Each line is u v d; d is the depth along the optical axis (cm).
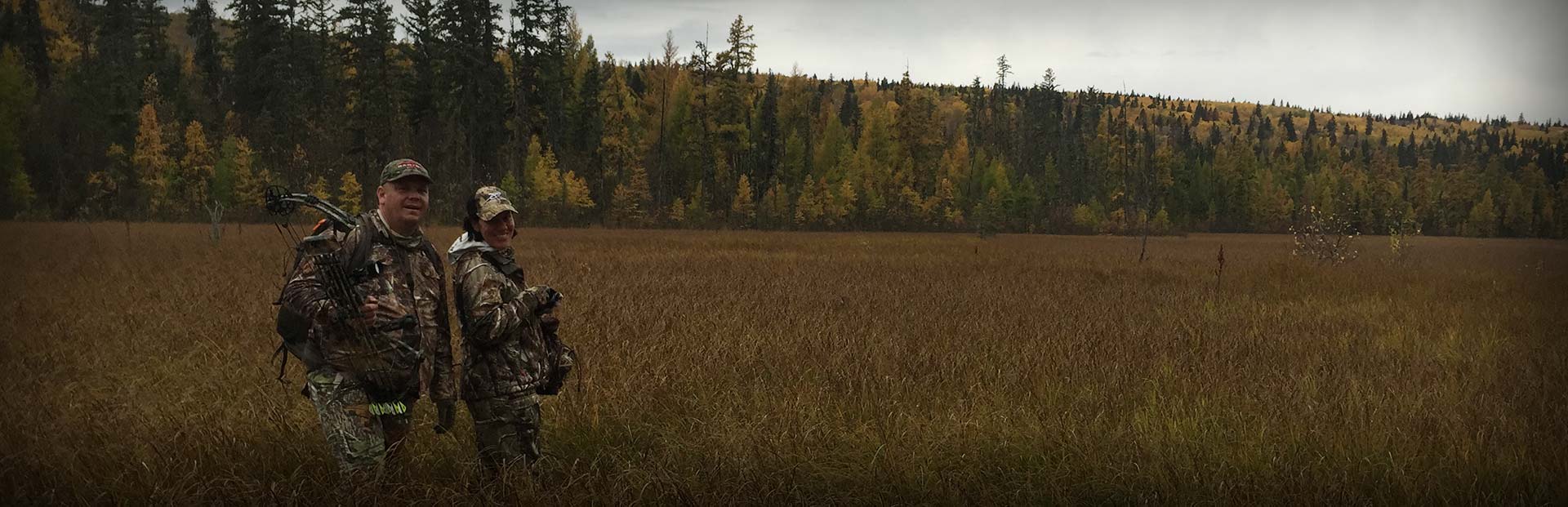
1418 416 546
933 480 430
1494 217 9475
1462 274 1917
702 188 9131
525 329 421
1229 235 9025
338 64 7838
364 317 371
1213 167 13212
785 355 710
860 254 2747
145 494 392
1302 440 501
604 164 8644
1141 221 7688
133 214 5491
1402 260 2544
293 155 7112
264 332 791
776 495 412
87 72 6831
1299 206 12375
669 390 576
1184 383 628
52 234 2698
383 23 7700
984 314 1058
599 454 454
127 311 933
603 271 1662
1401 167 18112
